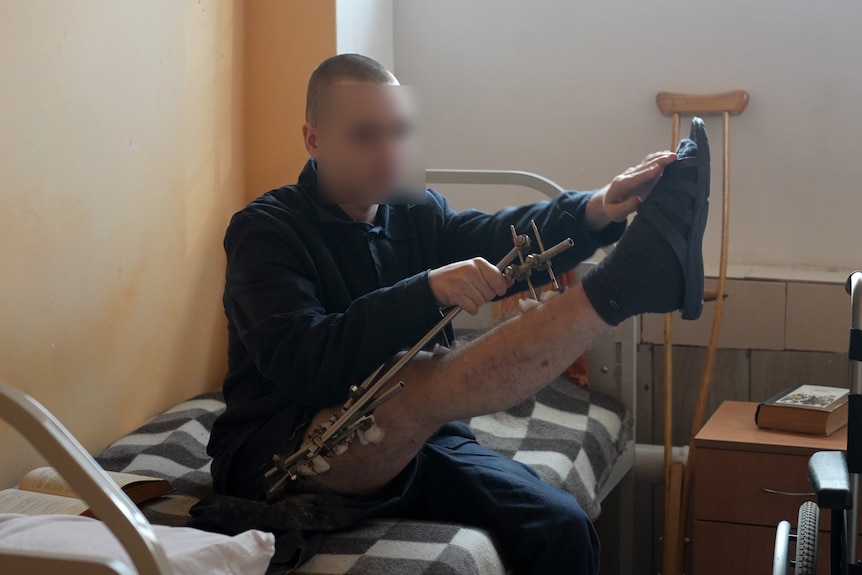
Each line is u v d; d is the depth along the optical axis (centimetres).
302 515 145
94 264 199
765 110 275
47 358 185
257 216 159
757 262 281
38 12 180
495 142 298
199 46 239
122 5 206
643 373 276
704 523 219
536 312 136
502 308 252
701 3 277
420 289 139
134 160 212
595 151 290
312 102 165
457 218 180
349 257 165
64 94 188
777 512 214
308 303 151
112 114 204
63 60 187
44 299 184
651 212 131
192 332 242
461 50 297
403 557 137
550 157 294
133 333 215
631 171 151
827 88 271
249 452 155
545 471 187
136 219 214
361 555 138
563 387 247
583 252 171
